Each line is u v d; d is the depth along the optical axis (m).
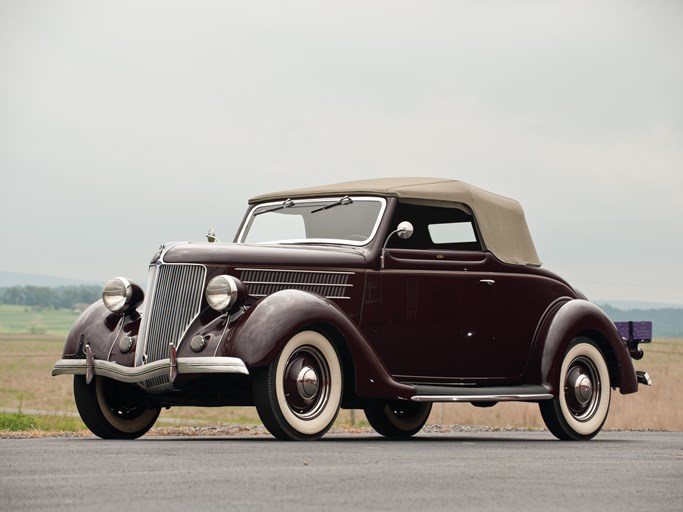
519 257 11.45
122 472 6.23
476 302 10.86
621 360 11.67
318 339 9.39
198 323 9.35
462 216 11.12
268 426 9.17
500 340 11.02
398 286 10.39
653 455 8.29
